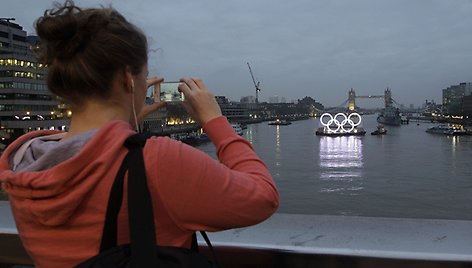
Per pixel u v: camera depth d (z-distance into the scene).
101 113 1.15
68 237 1.02
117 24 1.15
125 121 1.17
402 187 53.88
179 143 1.11
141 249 0.98
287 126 193.12
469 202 45.66
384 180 58.50
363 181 57.56
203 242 1.44
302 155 79.06
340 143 112.25
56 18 1.12
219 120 1.29
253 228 1.56
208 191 1.05
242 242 1.42
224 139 1.26
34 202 1.01
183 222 1.07
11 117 70.06
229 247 1.42
